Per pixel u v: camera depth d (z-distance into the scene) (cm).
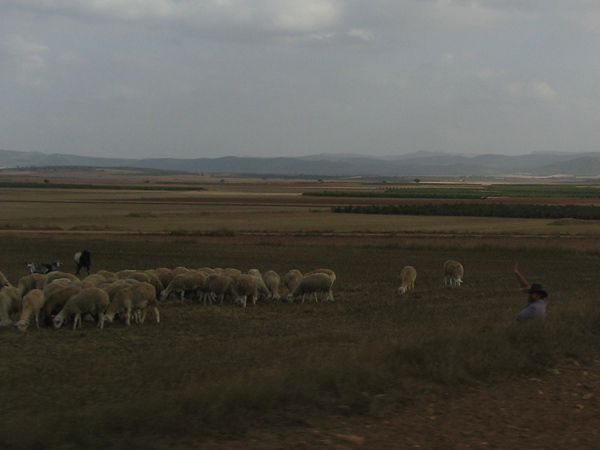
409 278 2566
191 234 5738
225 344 1378
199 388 838
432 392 884
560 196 16100
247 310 2055
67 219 7838
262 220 7831
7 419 782
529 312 1244
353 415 786
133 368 1137
